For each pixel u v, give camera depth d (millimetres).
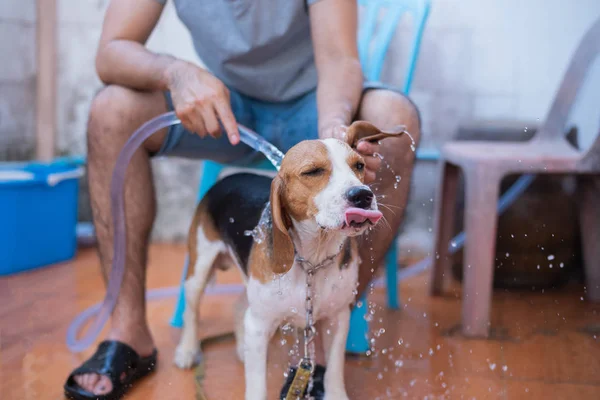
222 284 2898
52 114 3723
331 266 1444
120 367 1752
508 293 2709
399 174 1705
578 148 2834
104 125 1815
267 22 1869
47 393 1765
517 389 1740
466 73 3428
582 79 2553
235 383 1812
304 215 1342
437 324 2342
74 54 3701
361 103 1776
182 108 1629
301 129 1978
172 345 2154
